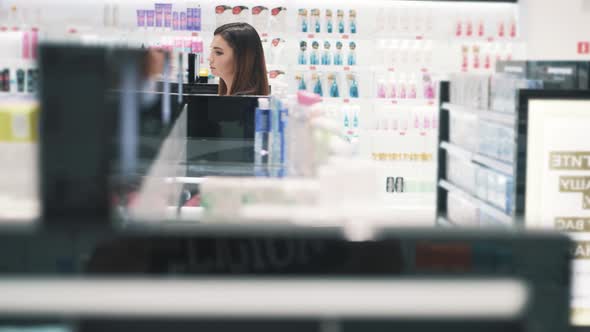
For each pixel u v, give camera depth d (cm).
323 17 774
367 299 92
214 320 92
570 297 96
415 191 783
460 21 815
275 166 298
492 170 395
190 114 406
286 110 317
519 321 94
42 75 99
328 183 140
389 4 796
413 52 783
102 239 98
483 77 412
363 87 780
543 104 306
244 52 608
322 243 99
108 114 101
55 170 99
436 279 96
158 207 196
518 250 97
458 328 93
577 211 310
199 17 775
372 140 781
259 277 97
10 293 90
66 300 90
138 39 459
